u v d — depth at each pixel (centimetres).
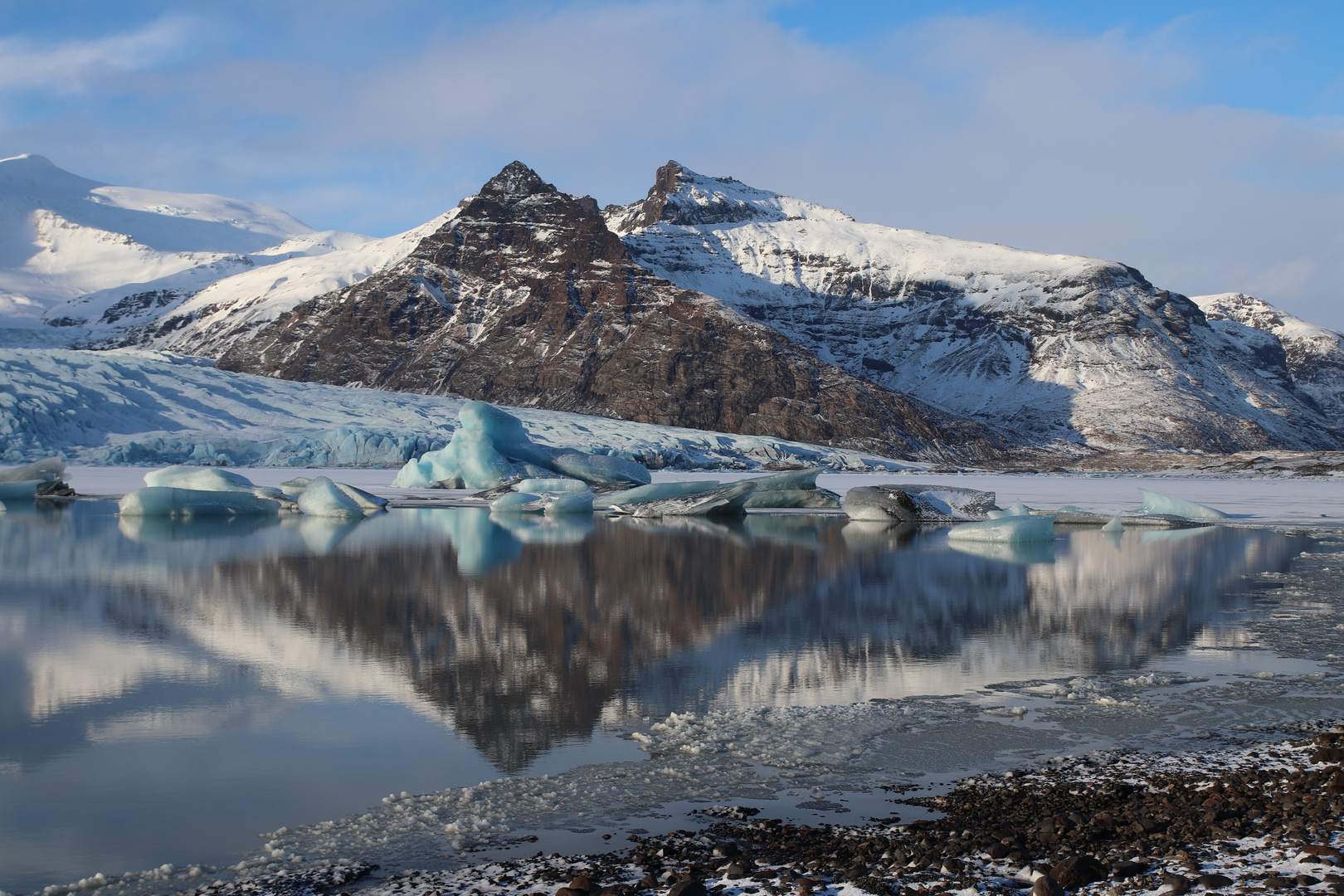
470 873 557
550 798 683
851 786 707
